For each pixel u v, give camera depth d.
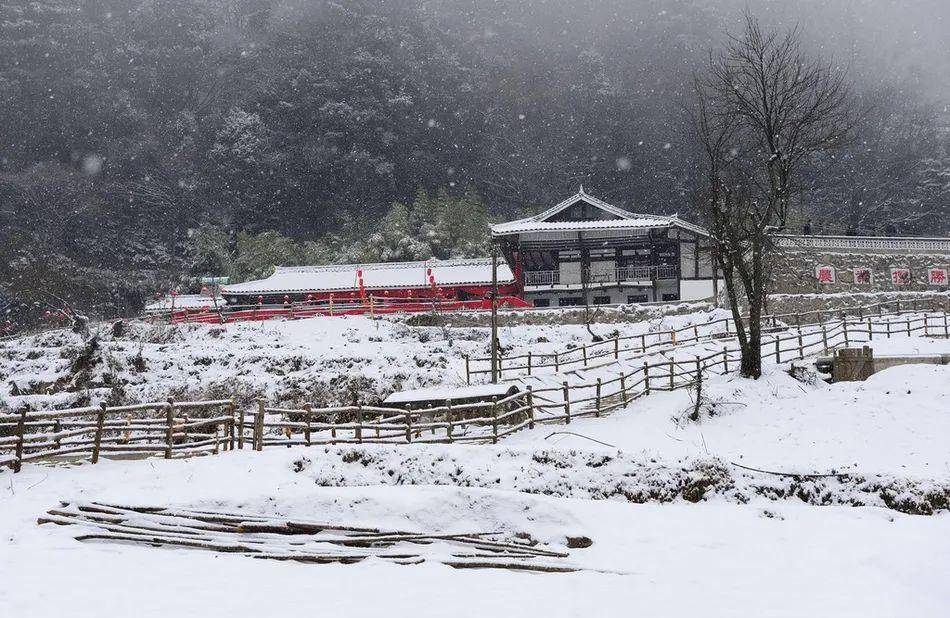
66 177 94.62
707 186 30.94
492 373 29.81
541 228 53.38
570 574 9.83
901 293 46.72
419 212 81.44
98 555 9.84
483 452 16.30
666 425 23.22
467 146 107.56
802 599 8.59
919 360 25.62
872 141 77.50
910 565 9.70
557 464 15.36
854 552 10.57
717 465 14.62
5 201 89.44
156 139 104.25
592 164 101.06
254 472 15.10
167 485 14.10
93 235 91.31
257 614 7.53
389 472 15.81
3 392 34.78
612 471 14.77
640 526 12.19
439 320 45.50
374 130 103.94
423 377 32.66
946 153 81.38
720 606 8.28
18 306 63.12
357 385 32.66
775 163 28.00
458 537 11.82
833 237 50.03
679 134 93.94
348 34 114.62
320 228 96.81
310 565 9.98
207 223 94.50
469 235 77.88
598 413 25.12
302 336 42.03
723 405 24.00
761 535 11.62
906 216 75.62
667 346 34.88
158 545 10.84
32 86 101.12
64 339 43.47
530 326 43.16
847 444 20.11
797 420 22.30
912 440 19.70
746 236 27.58
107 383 33.59
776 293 47.88
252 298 56.91
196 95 112.12
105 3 118.88
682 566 10.37
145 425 17.53
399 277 54.59
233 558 10.18
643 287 53.28
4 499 12.88
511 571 10.00
